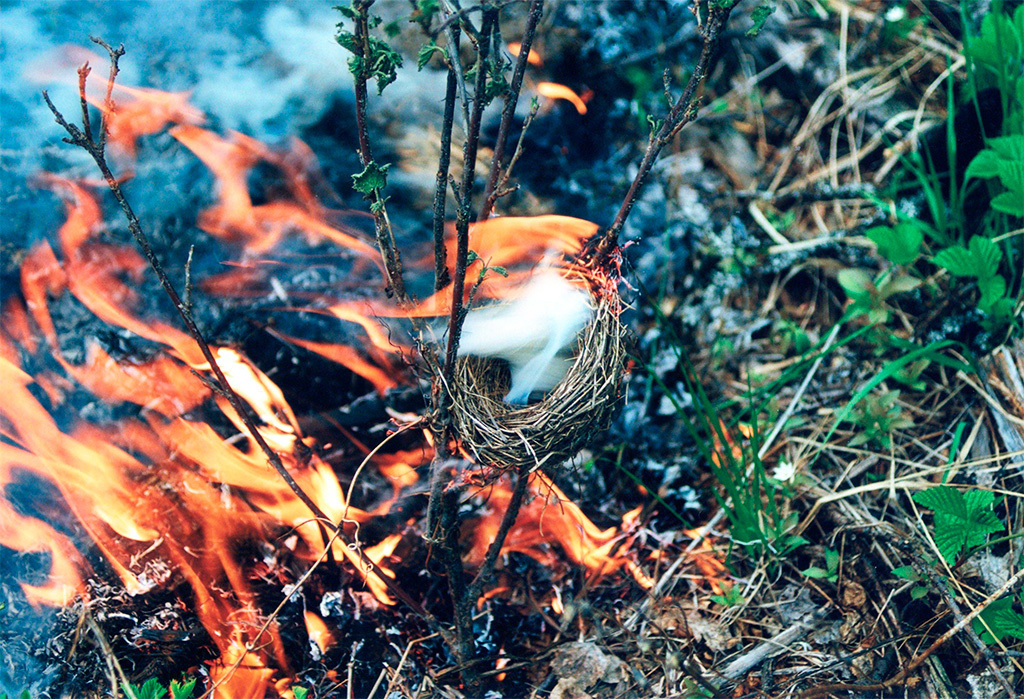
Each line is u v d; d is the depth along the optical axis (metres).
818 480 2.43
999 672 1.85
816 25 3.35
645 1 3.27
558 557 2.33
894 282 2.56
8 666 2.01
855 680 1.94
